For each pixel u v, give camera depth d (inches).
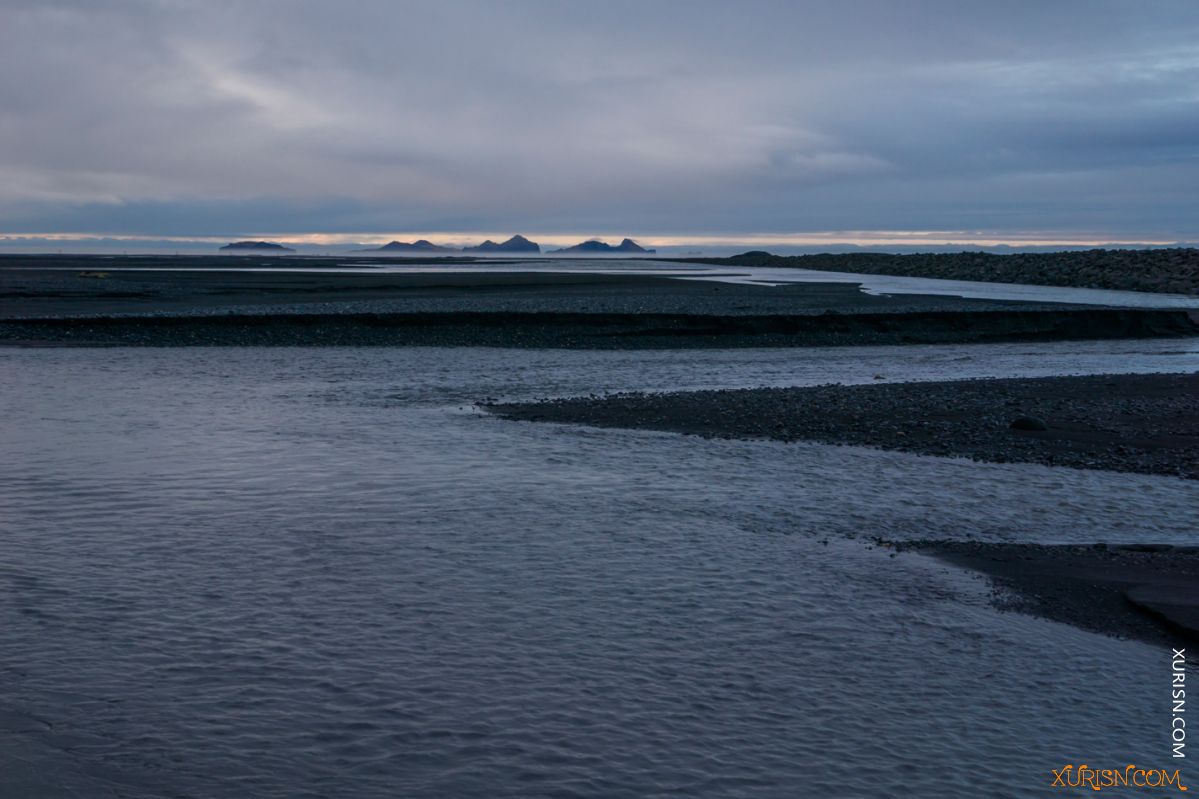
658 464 764.6
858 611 450.6
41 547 515.5
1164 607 454.3
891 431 920.3
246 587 460.1
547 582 476.7
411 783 296.4
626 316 1923.0
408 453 790.5
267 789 291.6
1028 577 505.7
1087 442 872.9
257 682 359.6
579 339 1818.4
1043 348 1941.4
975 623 439.8
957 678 381.4
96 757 306.3
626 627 422.0
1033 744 331.9
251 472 708.0
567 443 847.7
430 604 442.9
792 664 389.4
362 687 357.4
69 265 5369.1
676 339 1872.5
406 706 344.2
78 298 2359.7
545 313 1914.4
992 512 637.3
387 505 619.2
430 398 1120.8
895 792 299.0
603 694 357.4
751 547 546.9
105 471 700.7
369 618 423.8
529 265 7140.8
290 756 309.7
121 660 374.9
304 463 743.1
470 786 295.4
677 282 3531.0
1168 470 767.1
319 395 1128.2
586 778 301.6
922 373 1507.1
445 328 1843.0
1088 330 2171.5
